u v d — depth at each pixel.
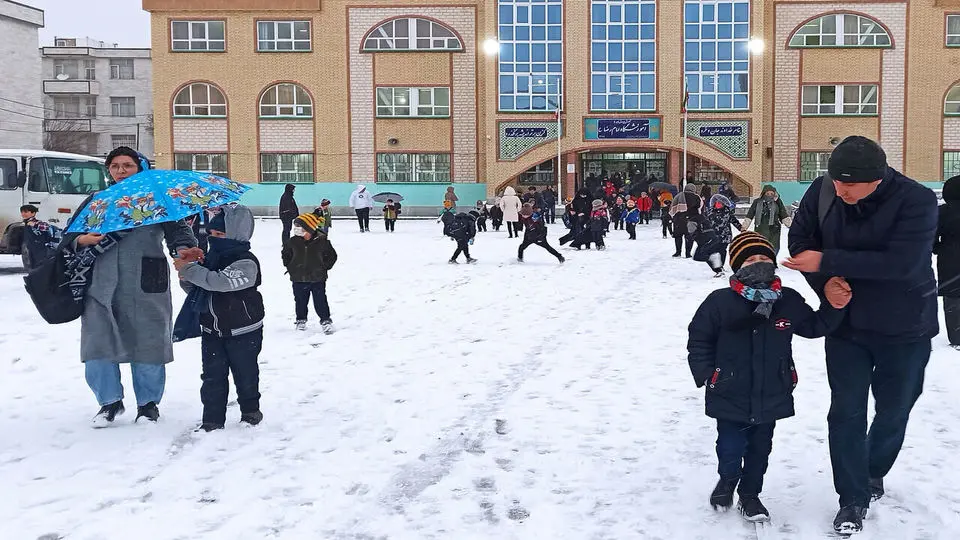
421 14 43.09
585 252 21.36
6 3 55.22
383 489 4.92
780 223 16.42
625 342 9.33
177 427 6.16
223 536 4.25
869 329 4.14
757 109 42.12
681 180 44.38
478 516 4.51
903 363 4.19
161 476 5.13
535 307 12.02
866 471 4.24
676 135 42.38
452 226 18.20
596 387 7.29
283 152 43.62
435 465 5.34
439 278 15.51
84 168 17.22
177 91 43.19
